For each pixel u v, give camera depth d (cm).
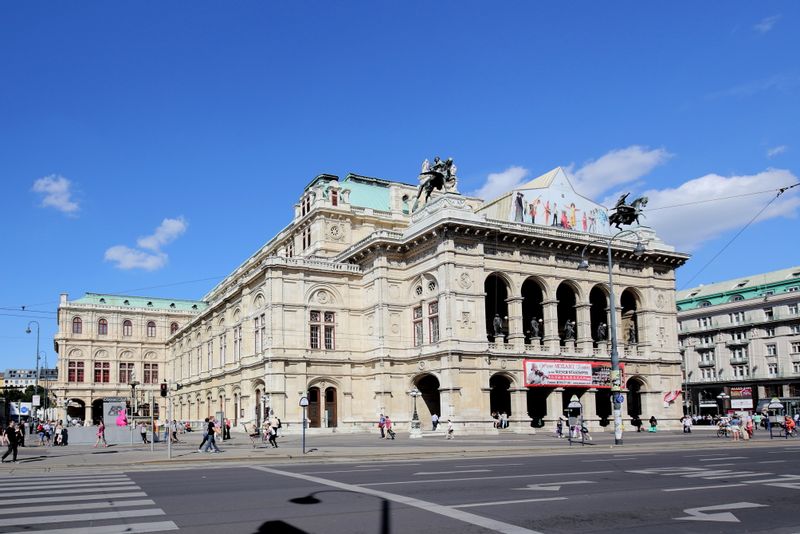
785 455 3359
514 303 6612
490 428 6147
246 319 7488
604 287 7294
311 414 6769
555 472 2523
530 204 7194
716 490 1980
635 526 1453
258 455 3556
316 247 8006
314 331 6938
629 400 7769
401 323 6894
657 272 7694
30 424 9019
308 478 2417
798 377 10631
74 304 12700
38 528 1441
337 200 8212
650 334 7475
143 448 4672
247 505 1744
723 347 11975
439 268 6325
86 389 12500
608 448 4097
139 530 1418
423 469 2747
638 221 7681
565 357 6756
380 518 1541
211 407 8956
